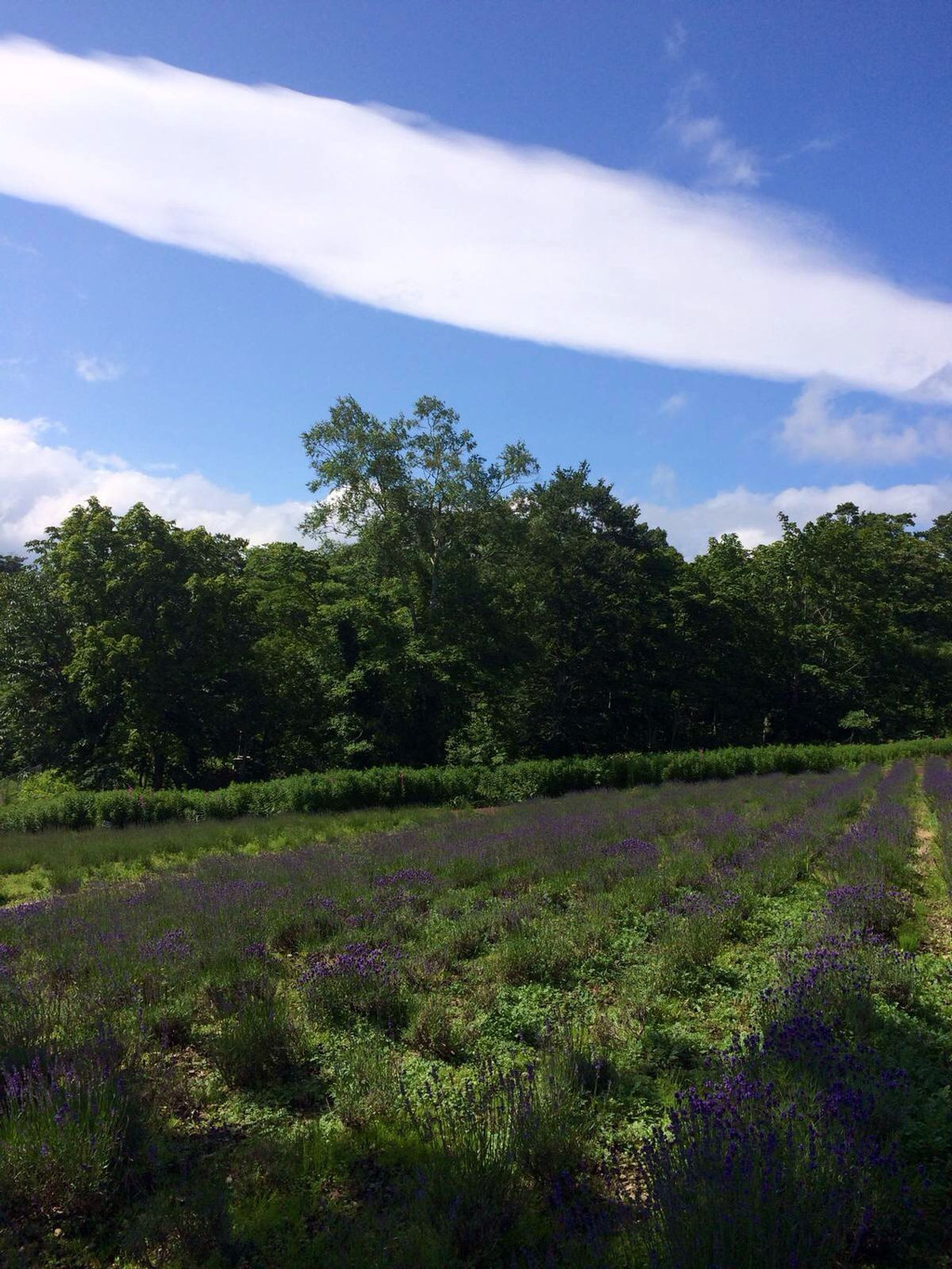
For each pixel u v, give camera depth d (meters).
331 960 7.48
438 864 12.85
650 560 54.66
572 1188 3.91
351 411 38.06
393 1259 3.40
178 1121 4.94
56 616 34.50
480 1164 3.89
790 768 37.31
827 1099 4.08
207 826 22.12
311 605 42.44
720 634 51.25
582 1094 4.83
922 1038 5.32
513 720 43.69
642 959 7.51
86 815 23.73
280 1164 4.30
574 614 45.00
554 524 52.84
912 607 62.47
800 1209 3.20
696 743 53.28
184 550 35.84
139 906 10.52
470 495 38.25
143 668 31.78
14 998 6.41
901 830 12.91
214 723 35.38
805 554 59.12
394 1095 5.04
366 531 38.56
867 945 6.96
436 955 7.89
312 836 20.64
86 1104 4.46
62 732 33.78
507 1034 6.06
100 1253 3.74
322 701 38.88
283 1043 5.84
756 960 7.38
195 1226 3.70
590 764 32.97
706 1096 4.34
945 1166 3.94
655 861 11.73
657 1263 3.05
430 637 38.25
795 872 10.65
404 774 28.72
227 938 8.46
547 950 7.61
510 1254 3.38
